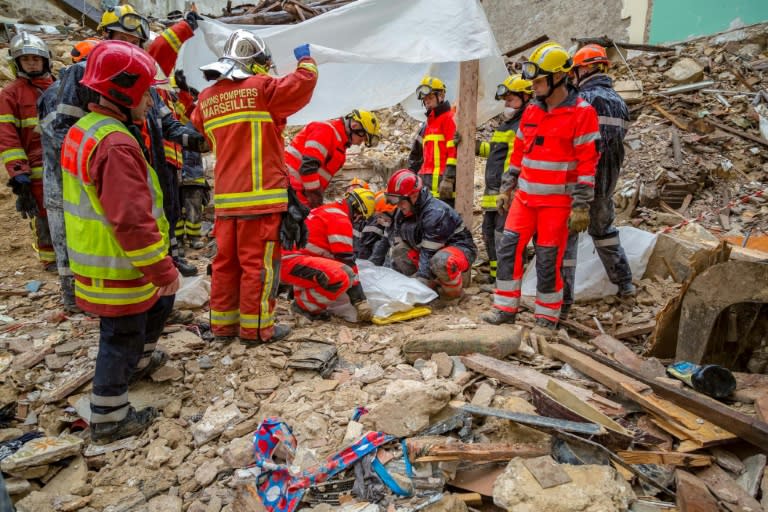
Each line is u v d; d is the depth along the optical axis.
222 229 3.30
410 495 2.15
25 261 5.20
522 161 3.67
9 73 7.54
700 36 9.72
